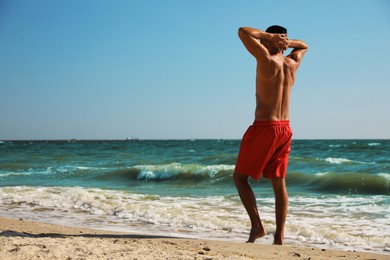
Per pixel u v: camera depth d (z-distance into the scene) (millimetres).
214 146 46281
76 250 2949
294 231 5684
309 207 7988
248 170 3879
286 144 3881
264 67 3775
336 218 6734
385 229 5824
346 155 25359
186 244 3740
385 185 11594
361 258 3557
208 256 2979
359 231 5711
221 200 8758
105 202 8172
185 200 8734
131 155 27234
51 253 2783
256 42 3748
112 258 2729
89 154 29688
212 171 14977
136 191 11195
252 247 3719
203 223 6137
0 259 2576
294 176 13320
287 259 3180
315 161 17812
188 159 21391
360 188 11586
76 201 8242
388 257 3686
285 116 3879
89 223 6223
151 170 15414
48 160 23516
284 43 3902
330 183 12305
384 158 22172
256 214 3973
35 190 9742
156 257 2824
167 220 6418
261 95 3836
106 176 15203
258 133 3814
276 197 3990
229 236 5352
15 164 19734
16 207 7734
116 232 4707
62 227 5070
